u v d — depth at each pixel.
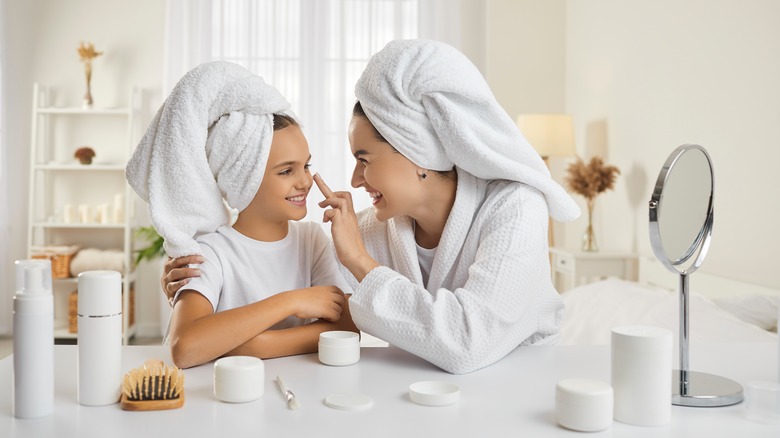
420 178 1.18
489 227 1.12
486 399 0.86
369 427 0.76
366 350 1.12
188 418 0.79
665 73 3.29
